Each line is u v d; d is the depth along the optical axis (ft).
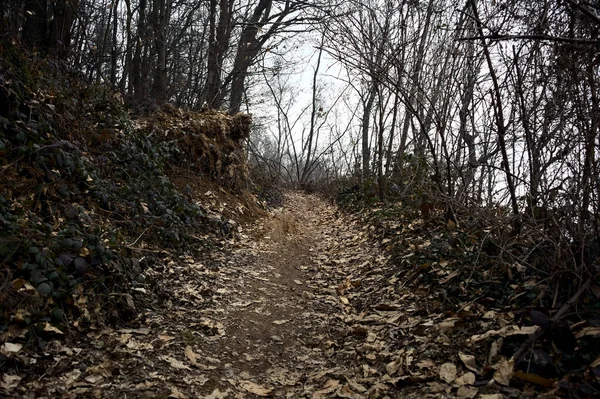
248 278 17.76
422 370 9.89
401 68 20.16
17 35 21.66
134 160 20.98
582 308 10.03
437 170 19.76
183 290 15.05
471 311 11.75
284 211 35.27
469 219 17.72
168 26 45.80
